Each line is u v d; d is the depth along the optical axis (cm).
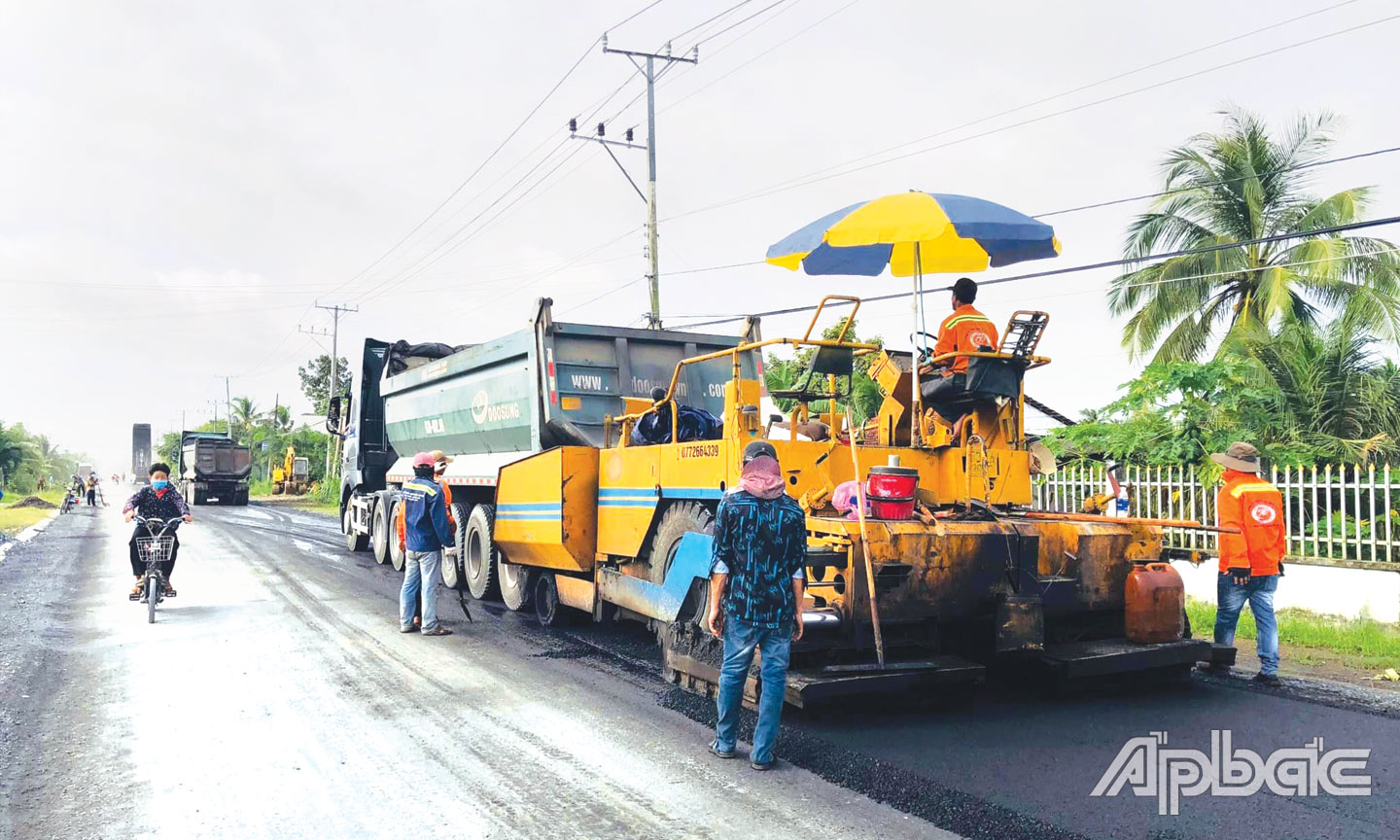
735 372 656
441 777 482
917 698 620
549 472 884
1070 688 641
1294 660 776
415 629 900
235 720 582
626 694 654
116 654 774
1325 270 1748
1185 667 665
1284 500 1004
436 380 1283
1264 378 1394
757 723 497
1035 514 680
